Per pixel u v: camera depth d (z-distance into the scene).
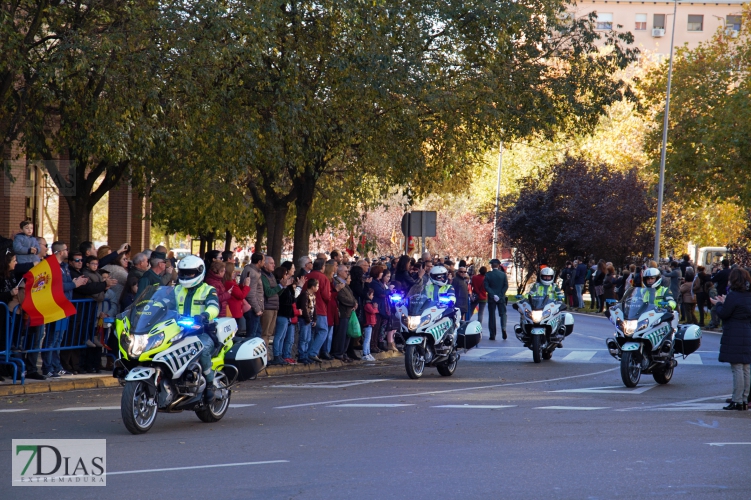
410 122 34.47
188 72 28.34
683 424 16.70
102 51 26.47
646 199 71.31
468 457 13.32
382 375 25.80
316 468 12.45
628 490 11.14
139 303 15.76
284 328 26.61
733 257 67.56
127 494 10.84
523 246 78.25
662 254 78.62
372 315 30.31
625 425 16.55
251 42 29.38
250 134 30.50
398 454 13.55
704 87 54.97
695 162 54.44
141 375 15.01
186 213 60.94
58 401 19.52
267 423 16.75
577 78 38.75
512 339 38.53
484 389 22.44
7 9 26.73
